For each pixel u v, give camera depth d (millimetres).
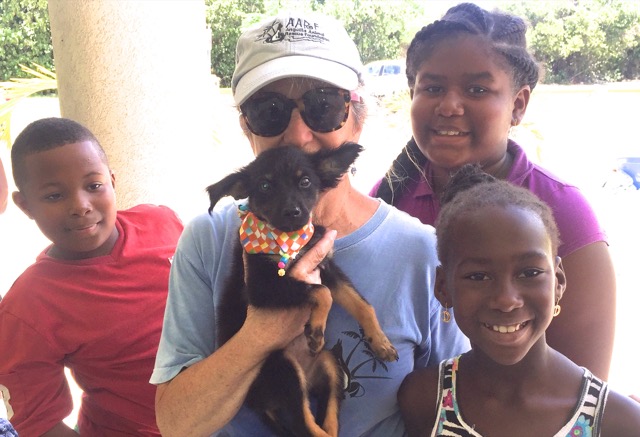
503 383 616
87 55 1249
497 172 827
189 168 1390
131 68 1270
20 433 798
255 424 722
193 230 729
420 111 831
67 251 873
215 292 711
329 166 730
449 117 796
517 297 580
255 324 646
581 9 4754
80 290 843
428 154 845
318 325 662
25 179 841
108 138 1282
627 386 1573
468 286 603
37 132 839
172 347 683
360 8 4184
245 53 720
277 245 685
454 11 829
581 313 723
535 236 586
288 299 658
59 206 836
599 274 723
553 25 4633
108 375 856
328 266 697
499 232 585
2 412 1073
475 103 790
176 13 1306
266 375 711
